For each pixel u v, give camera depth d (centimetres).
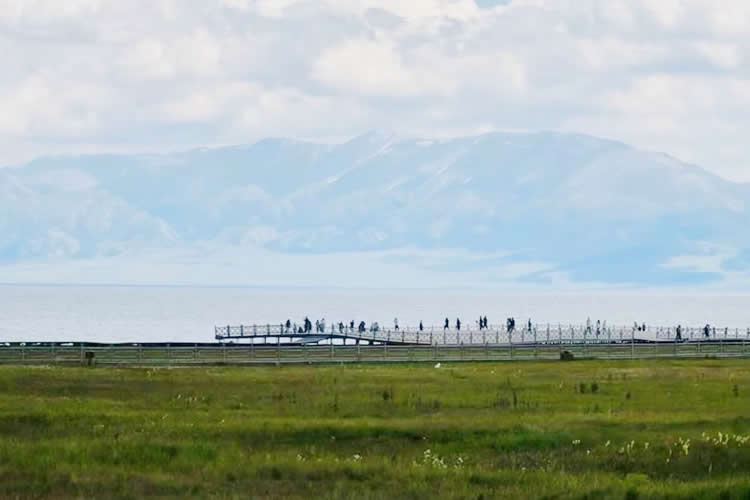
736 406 19100
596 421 16738
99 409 18000
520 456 14562
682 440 14938
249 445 15112
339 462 13912
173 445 14650
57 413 17038
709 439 15062
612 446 14925
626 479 13425
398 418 17438
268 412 18062
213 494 12544
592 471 13900
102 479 12950
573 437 15488
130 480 12950
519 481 13225
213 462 13900
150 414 17438
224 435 15562
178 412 17912
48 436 15475
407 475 13362
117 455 14050
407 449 15088
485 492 12662
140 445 14588
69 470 13325
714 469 14038
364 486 12950
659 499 12431
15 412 16975
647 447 14738
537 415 17725
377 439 15538
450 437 15662
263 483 13012
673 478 13688
